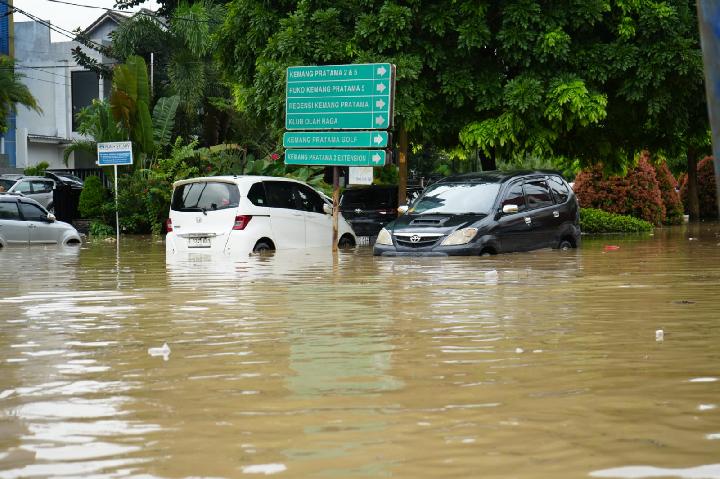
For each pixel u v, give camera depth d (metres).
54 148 52.03
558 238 15.30
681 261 12.30
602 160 23.41
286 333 5.80
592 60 18.34
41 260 14.30
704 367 4.46
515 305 7.24
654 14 17.94
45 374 4.48
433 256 13.57
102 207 27.09
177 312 7.01
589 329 5.84
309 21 18.48
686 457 2.91
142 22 37.78
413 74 17.70
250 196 15.21
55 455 3.04
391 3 18.00
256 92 18.83
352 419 3.48
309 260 13.19
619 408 3.60
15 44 51.56
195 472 2.83
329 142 15.76
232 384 4.18
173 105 30.19
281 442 3.16
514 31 17.92
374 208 20.89
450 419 3.46
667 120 19.88
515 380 4.19
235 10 20.19
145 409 3.69
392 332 5.80
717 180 2.04
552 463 2.86
